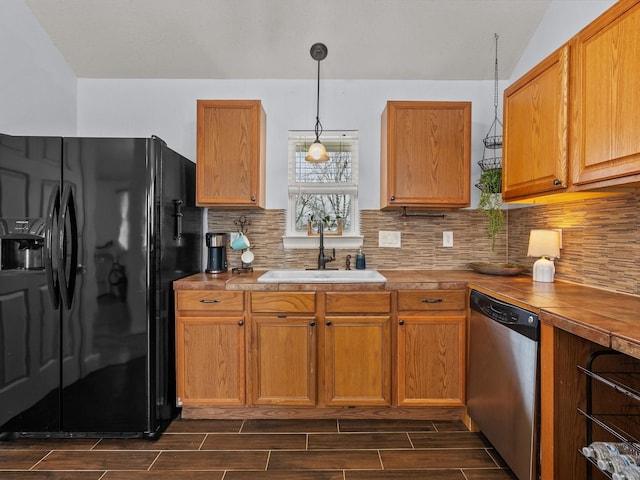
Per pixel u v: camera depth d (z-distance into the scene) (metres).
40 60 2.44
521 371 1.54
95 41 2.54
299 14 2.36
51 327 1.99
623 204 1.74
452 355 2.18
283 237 2.79
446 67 2.71
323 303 2.19
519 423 1.56
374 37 2.50
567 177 1.65
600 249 1.89
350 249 2.81
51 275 1.93
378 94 2.82
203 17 2.39
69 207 1.96
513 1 2.27
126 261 2.00
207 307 2.19
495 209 2.57
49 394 2.00
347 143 2.82
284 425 2.20
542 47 2.37
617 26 1.37
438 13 2.34
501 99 2.79
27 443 2.01
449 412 2.26
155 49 2.60
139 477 1.74
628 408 1.36
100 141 1.98
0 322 1.98
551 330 1.37
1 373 1.99
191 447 1.98
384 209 2.75
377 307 2.18
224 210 2.81
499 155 2.80
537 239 2.18
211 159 2.45
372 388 2.19
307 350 2.18
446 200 2.45
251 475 1.76
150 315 2.01
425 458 1.88
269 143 2.82
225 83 2.82
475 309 2.03
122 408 2.02
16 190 1.94
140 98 2.82
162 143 2.08
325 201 2.85
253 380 2.19
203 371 2.20
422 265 2.81
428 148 2.45
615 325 1.17
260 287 2.18
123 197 1.99
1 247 1.98
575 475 1.36
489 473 1.77
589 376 1.32
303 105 2.82
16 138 1.94
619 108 1.36
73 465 1.83
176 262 2.29
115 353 2.00
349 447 1.98
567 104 1.64
